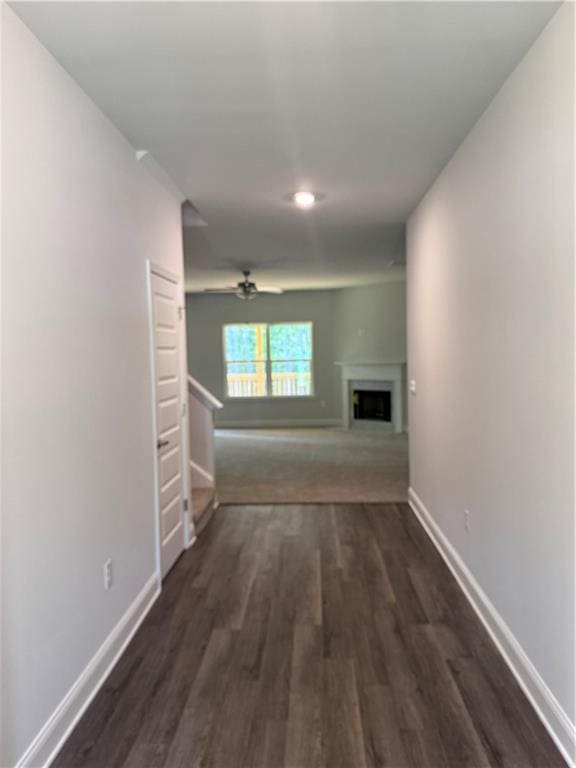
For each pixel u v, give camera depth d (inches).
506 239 92.7
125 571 106.0
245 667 95.8
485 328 105.7
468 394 119.2
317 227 195.2
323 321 409.1
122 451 105.4
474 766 71.7
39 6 67.9
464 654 98.7
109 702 86.5
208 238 213.2
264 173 134.3
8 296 66.5
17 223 68.8
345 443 334.0
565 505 72.9
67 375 82.0
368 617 113.7
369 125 107.6
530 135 81.7
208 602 122.0
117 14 70.2
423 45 79.7
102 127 98.4
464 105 99.9
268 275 322.0
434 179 142.9
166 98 93.8
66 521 81.0
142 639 106.1
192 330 416.2
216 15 71.4
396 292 367.9
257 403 418.6
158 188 133.9
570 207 69.5
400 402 372.5
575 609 70.8
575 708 71.0
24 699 68.9
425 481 170.9
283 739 77.4
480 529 111.7
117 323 104.0
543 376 79.0
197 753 75.0
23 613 68.9
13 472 67.1
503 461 97.0
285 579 134.3
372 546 156.6
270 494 216.5
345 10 70.9
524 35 77.5
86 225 90.3
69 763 73.5
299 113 101.5
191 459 203.5
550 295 76.0
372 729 79.1
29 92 72.7
